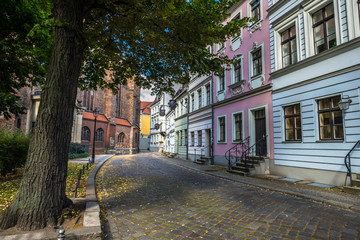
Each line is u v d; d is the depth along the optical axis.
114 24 6.36
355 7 7.32
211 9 5.68
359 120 7.01
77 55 4.43
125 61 8.40
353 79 7.24
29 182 3.76
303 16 9.24
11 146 9.17
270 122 10.95
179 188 7.81
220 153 15.59
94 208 4.75
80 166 14.43
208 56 6.84
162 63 8.10
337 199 5.82
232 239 3.66
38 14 7.42
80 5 4.66
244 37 13.43
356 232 3.87
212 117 16.67
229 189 7.61
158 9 4.98
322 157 8.17
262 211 5.09
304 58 9.14
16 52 7.79
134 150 43.28
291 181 8.67
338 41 7.81
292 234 3.83
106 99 39.09
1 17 7.27
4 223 3.60
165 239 3.71
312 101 8.69
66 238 3.35
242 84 13.33
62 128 4.11
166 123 36.56
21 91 20.08
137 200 6.21
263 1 11.88
